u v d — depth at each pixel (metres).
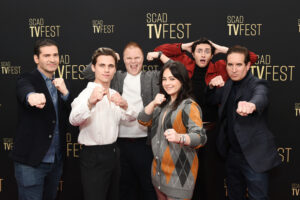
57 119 2.10
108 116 1.87
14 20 2.73
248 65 2.09
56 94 2.12
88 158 1.85
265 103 1.87
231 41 2.65
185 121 1.67
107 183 1.91
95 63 1.88
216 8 2.62
